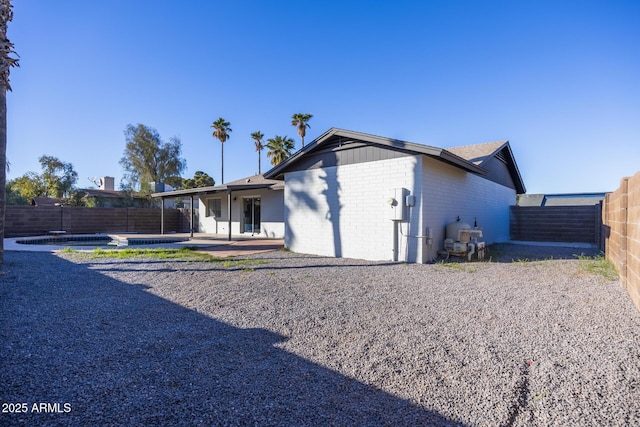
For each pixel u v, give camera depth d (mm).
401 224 8656
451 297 4863
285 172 11594
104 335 3352
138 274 6586
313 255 10078
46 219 16172
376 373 2551
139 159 31219
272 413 2021
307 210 10773
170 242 14141
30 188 27422
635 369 2541
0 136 6930
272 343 3164
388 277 6465
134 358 2814
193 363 2727
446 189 9641
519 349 2963
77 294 4973
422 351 2947
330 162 10203
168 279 6133
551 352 2887
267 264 8109
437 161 9125
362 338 3273
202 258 8977
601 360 2707
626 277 5176
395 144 8453
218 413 2016
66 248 10742
